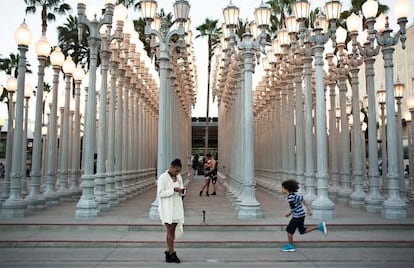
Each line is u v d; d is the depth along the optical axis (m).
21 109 11.51
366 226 9.40
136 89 18.38
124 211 11.85
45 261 6.98
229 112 18.03
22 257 7.28
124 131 16.38
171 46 12.08
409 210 12.76
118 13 12.49
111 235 8.77
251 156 10.90
